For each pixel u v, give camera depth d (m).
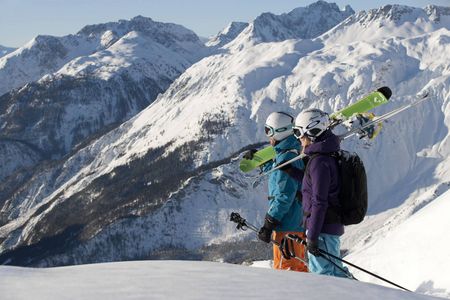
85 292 2.88
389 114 5.52
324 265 5.49
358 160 5.39
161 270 3.43
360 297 3.07
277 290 3.06
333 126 5.55
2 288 2.95
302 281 3.30
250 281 3.22
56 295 2.83
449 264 9.20
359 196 5.35
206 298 2.84
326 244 5.48
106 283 3.08
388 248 11.27
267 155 6.52
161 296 2.84
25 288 2.96
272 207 6.09
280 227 6.24
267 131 6.22
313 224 5.34
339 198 5.37
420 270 9.73
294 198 6.14
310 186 5.45
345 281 3.39
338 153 5.41
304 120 5.44
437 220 10.84
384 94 5.60
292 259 6.24
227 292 2.96
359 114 5.50
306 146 5.52
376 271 10.77
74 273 3.32
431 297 3.27
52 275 3.27
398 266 10.37
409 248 10.61
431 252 9.95
